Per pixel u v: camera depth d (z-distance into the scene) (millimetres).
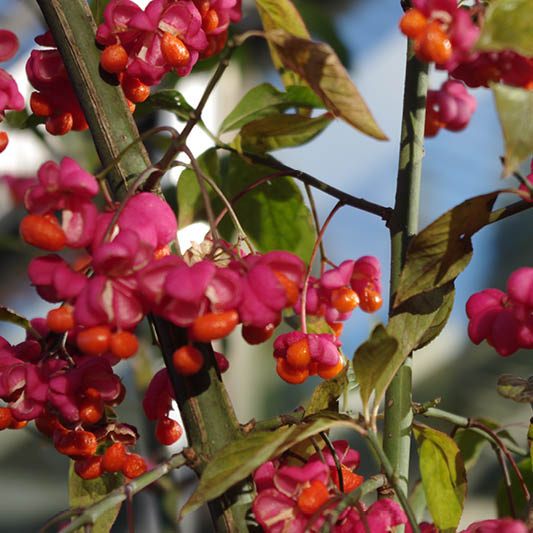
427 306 475
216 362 467
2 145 489
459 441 552
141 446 589
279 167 524
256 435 452
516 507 543
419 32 461
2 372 479
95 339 445
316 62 459
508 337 466
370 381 463
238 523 463
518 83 469
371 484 469
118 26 474
